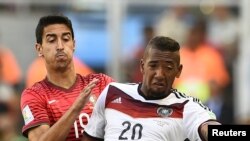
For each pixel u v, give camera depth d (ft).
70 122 63.21
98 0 114.21
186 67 116.67
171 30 116.57
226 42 119.03
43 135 63.72
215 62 116.78
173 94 63.31
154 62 61.31
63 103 69.46
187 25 118.52
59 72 69.87
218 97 115.14
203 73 116.37
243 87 114.32
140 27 114.62
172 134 61.98
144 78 62.75
